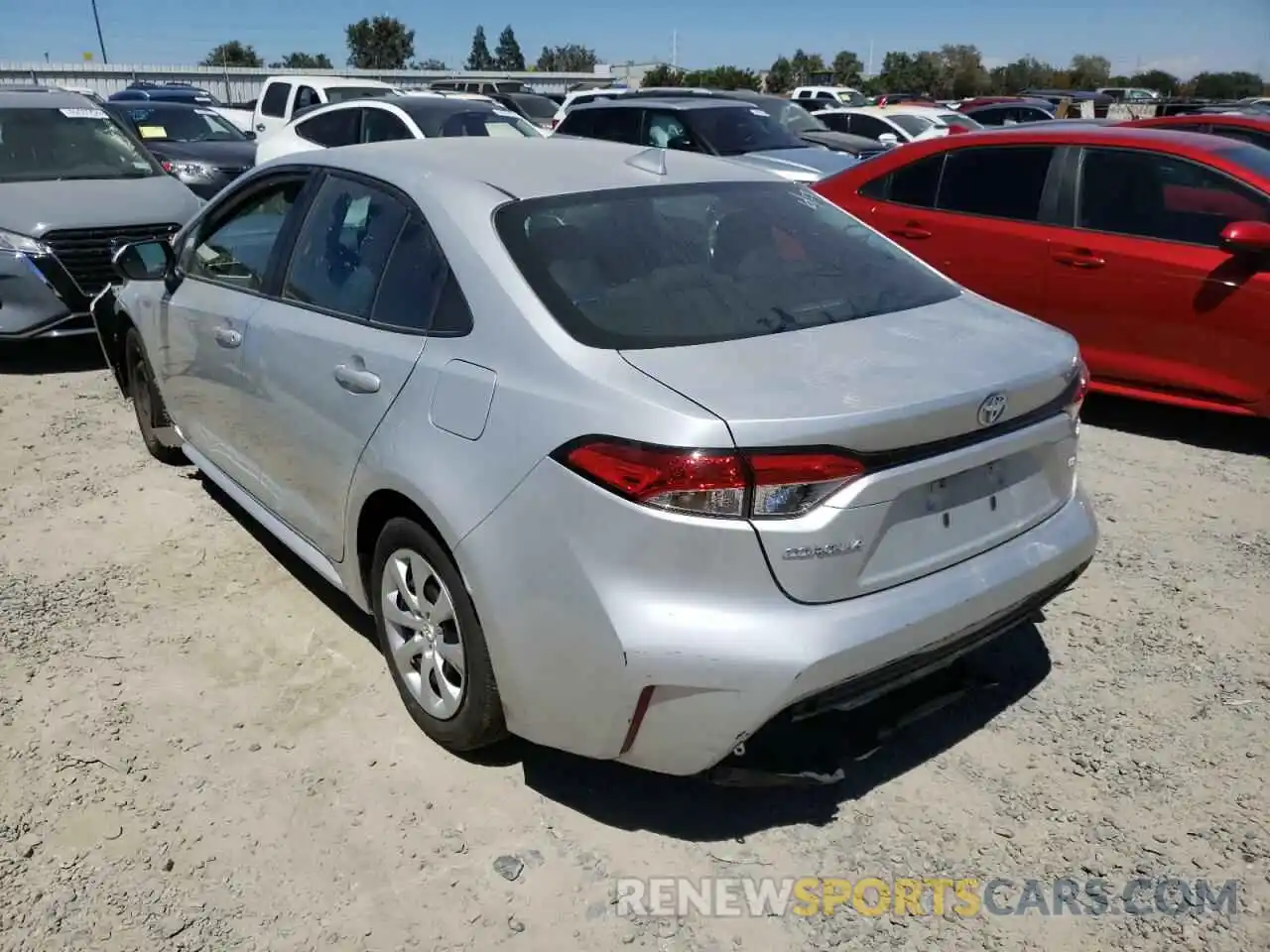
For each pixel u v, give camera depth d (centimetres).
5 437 576
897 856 277
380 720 328
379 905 258
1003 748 319
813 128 1396
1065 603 405
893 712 292
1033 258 613
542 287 279
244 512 476
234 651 366
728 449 232
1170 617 394
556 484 250
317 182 370
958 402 253
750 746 267
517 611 260
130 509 480
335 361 324
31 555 434
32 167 783
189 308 423
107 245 711
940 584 261
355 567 334
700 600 238
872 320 298
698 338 272
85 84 4103
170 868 268
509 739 319
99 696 338
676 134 1084
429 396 287
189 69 4222
